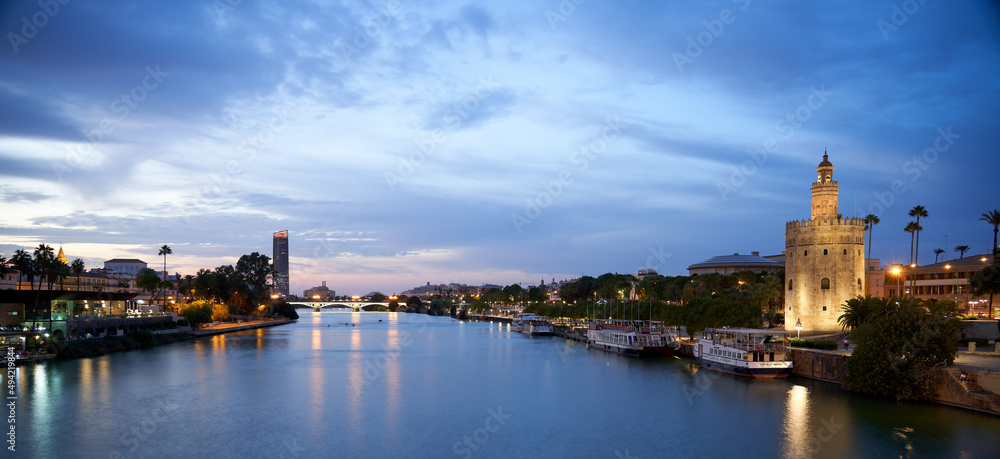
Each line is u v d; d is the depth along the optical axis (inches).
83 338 5905.5
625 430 3043.8
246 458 2645.2
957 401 3085.6
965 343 4042.8
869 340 3415.4
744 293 6323.8
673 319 5974.4
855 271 4872.0
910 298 4097.0
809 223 5007.4
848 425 2901.1
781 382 4028.1
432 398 3850.9
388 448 2790.4
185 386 4224.9
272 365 5398.6
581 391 4025.6
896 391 3275.1
